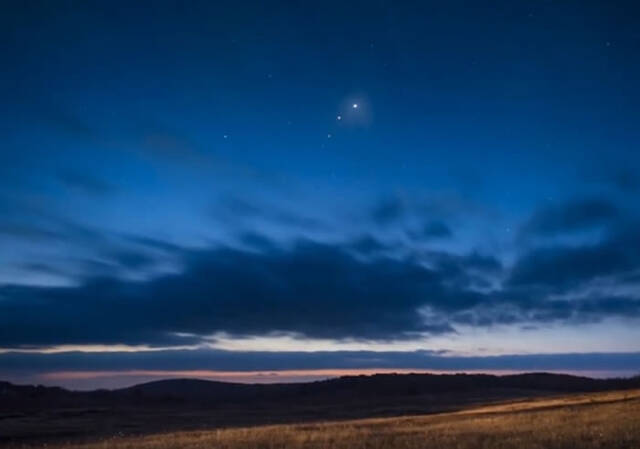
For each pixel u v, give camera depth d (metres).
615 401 42.47
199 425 53.72
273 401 109.25
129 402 103.19
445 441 23.94
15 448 33.34
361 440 25.42
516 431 26.48
